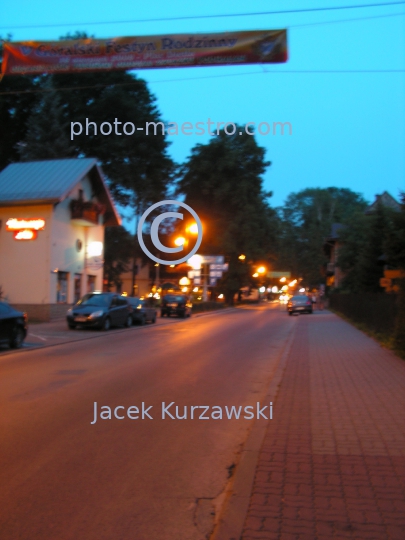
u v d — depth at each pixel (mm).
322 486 4793
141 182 44562
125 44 11789
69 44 12109
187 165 50438
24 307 27625
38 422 7199
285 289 97875
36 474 5289
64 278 29719
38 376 10781
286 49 11320
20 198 27578
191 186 50844
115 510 4473
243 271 57750
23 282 27734
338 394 8859
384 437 6312
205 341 18953
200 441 6512
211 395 9148
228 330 24547
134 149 44438
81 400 8531
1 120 47031
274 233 55312
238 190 49594
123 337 20266
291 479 4977
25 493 4816
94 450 6074
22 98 45938
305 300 42719
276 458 5590
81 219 29844
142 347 16594
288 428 6785
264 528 3996
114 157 43906
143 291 57344
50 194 27547
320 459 5539
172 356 14383
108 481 5129
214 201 50781
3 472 5340
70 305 29703
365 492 4645
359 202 90062
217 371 11852
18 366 12203
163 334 21922
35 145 41750
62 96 43969
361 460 5492
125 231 47156
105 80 43625
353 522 4078
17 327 15805
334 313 44188
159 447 6238
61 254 28875
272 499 4520
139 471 5418
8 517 4332
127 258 48844
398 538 3834
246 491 4699
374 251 29109
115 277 49094
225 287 59062
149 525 4207
